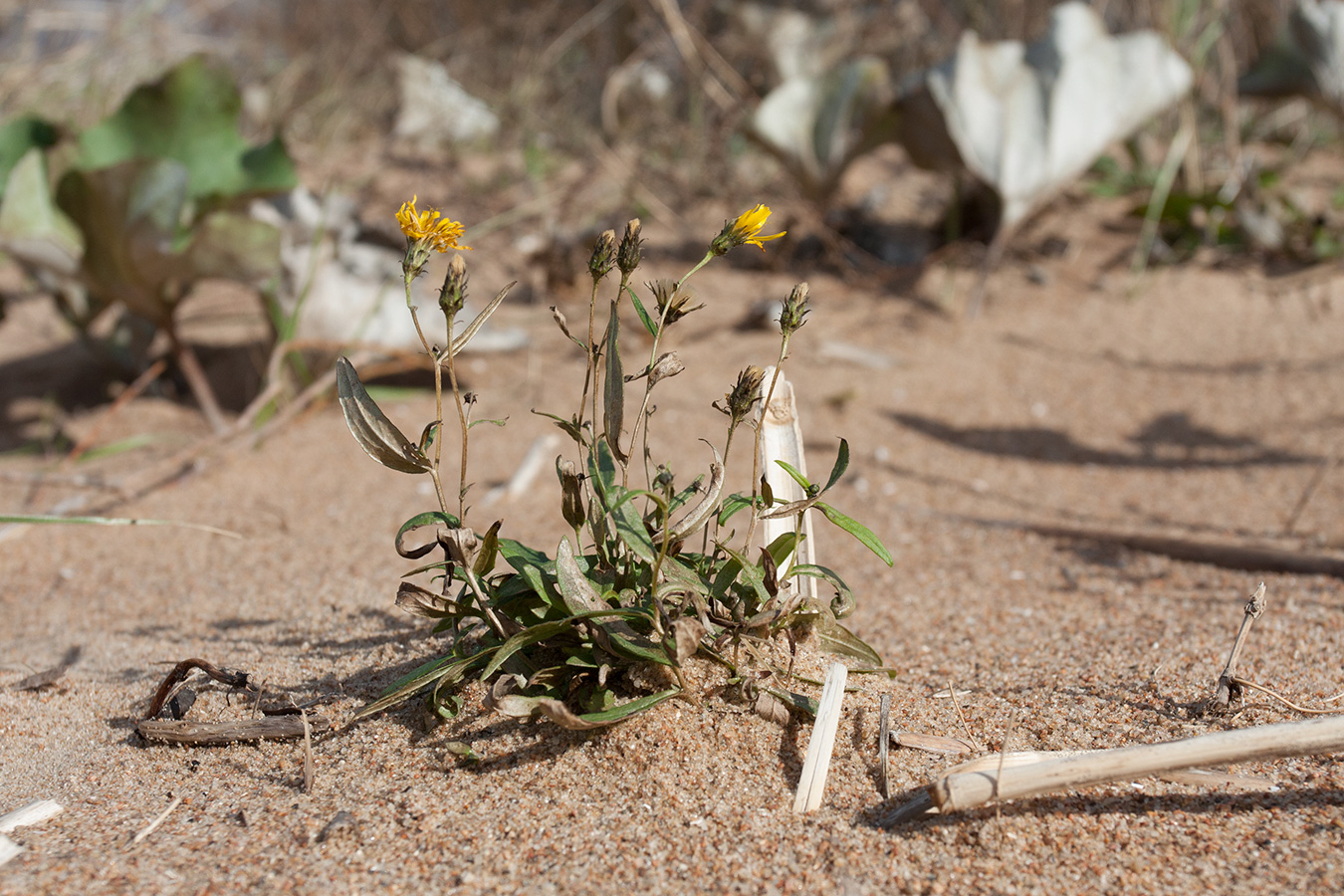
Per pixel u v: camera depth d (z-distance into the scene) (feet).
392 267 12.86
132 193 9.93
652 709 5.03
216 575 8.44
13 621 7.74
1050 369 12.57
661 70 18.22
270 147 11.18
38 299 16.38
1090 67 13.35
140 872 4.29
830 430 11.46
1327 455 10.23
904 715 5.48
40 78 18.44
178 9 21.30
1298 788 4.68
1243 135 18.35
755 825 4.54
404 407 12.20
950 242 15.10
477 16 21.21
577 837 4.48
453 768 4.94
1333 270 13.76
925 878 4.23
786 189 16.37
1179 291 13.89
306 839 4.52
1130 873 4.23
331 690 5.84
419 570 5.00
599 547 5.06
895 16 16.89
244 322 14.05
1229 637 6.64
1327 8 14.78
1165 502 9.77
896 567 8.68
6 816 4.75
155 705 5.65
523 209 15.69
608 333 4.89
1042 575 8.34
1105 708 5.63
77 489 10.62
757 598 5.25
